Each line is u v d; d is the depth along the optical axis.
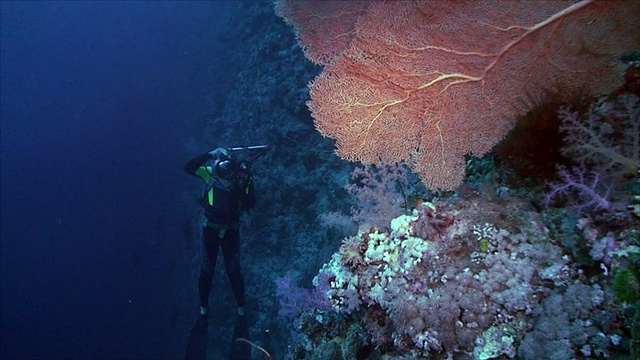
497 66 2.27
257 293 12.00
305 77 11.10
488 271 2.27
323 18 2.75
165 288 20.48
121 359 21.08
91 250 28.00
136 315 22.17
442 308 2.24
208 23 29.48
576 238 2.14
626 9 2.07
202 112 23.70
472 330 2.19
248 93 16.03
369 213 2.99
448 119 2.42
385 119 2.49
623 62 2.39
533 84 2.27
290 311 4.50
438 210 2.55
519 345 2.07
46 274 31.44
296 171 11.31
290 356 4.22
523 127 2.36
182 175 23.14
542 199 2.43
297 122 11.11
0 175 38.66
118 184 28.83
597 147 2.14
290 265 10.91
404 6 2.23
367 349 2.93
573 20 2.13
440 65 2.32
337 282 2.78
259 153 8.13
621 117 2.16
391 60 2.36
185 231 17.55
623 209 2.02
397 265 2.52
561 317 1.96
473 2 2.16
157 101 29.64
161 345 19.14
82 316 26.25
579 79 2.23
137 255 22.72
